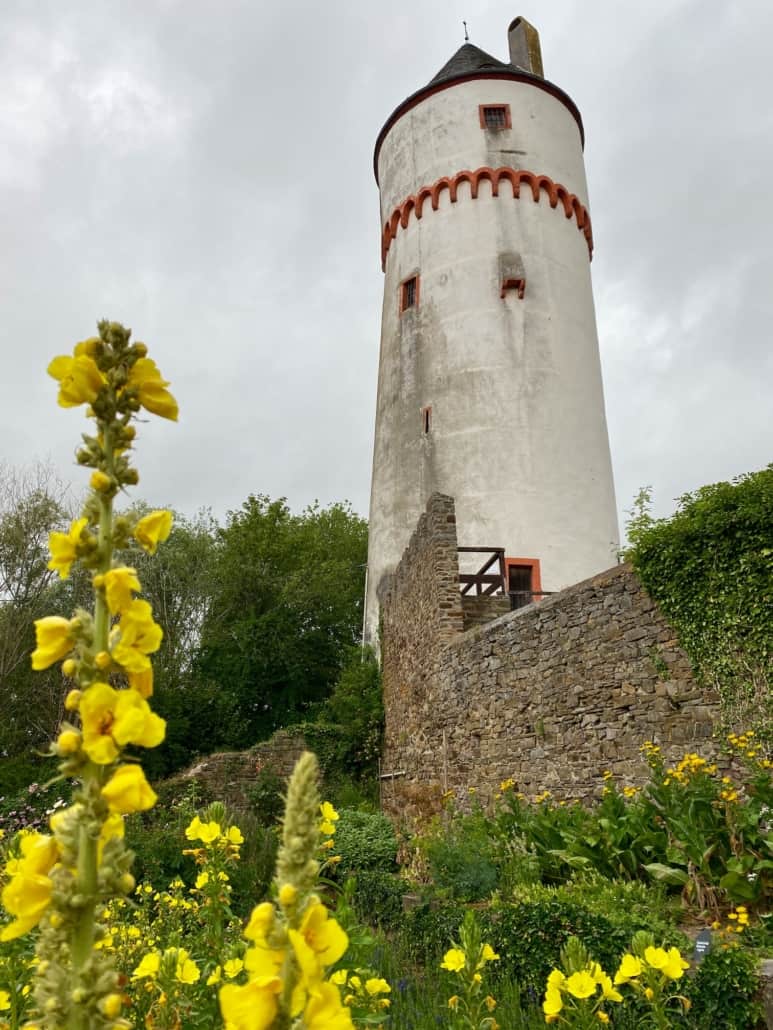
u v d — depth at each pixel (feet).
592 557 69.77
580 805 29.27
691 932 19.49
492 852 28.78
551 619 36.76
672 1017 16.01
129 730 4.07
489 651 42.11
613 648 32.35
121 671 4.37
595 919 19.44
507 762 39.29
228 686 86.48
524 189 79.05
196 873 33.09
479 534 68.28
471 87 81.71
